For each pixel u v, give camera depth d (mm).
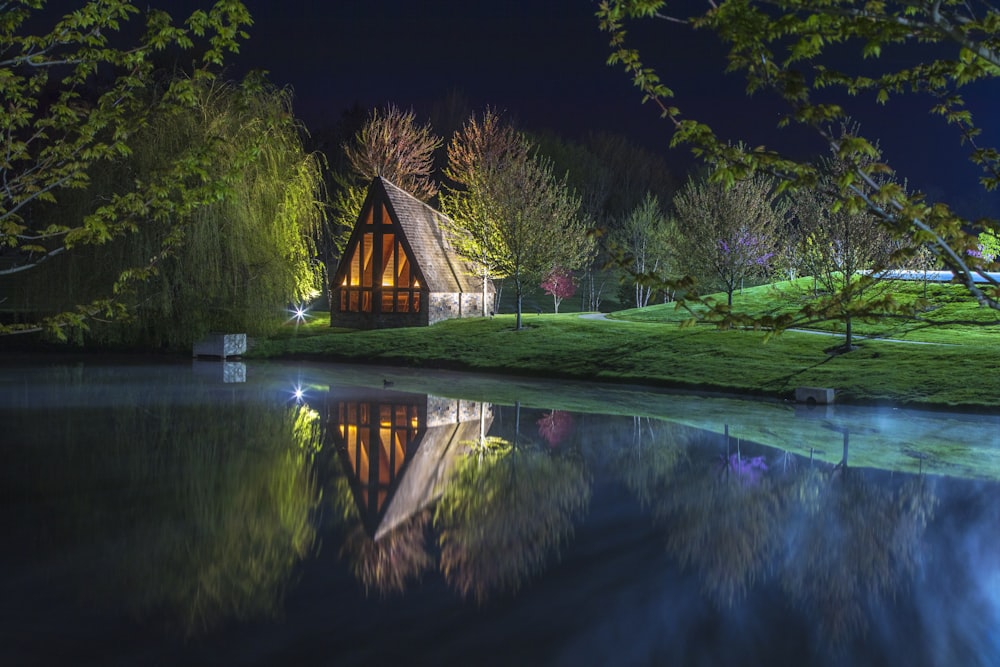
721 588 8672
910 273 31578
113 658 6910
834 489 13141
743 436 17969
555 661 6898
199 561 9445
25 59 11055
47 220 33031
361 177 66562
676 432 18469
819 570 9258
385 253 45156
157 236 33031
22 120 11609
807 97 5539
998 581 8953
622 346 33219
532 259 41406
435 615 7871
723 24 5551
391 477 13812
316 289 41344
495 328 39750
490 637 7375
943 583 8844
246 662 6824
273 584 8703
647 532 10703
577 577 9000
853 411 22016
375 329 44844
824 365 27281
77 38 11234
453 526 10969
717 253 39812
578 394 25500
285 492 12727
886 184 5707
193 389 25234
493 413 21234
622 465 14883
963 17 5062
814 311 6684
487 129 58219
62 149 11617
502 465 14844
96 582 8727
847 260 28766
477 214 44312
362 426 18906
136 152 31953
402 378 29578
